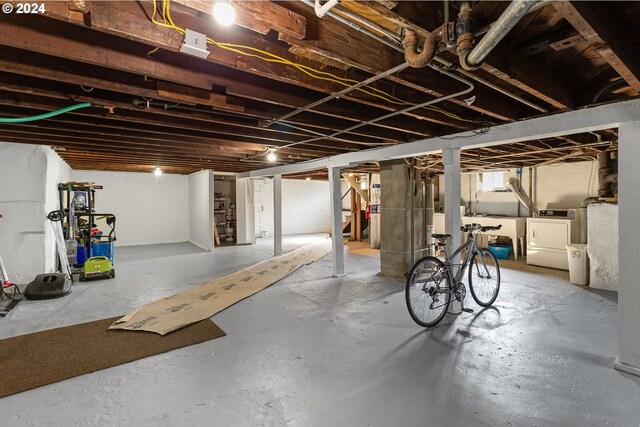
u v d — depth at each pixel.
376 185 8.05
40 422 1.76
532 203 6.76
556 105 2.21
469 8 1.29
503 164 6.30
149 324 3.07
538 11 1.41
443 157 3.41
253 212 9.13
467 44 1.30
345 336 2.86
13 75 1.94
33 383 2.12
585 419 1.78
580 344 2.70
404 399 1.97
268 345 2.69
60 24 1.45
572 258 4.61
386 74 1.78
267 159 5.48
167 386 2.10
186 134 3.43
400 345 2.68
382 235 5.18
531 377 2.20
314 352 2.56
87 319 3.25
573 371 2.28
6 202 4.32
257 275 5.11
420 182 5.09
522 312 3.46
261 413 1.84
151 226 9.01
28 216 4.43
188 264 6.09
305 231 11.77
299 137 3.76
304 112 2.80
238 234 8.83
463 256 3.69
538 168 6.69
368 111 2.73
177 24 1.40
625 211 2.22
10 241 4.34
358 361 2.42
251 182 9.08
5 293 3.84
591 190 6.00
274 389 2.07
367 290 4.32
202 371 2.28
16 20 1.34
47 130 3.28
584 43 1.64
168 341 2.75
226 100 2.31
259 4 1.28
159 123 2.83
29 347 2.63
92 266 4.80
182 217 9.51
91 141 3.90
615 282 4.22
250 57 1.66
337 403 1.93
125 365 2.36
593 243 4.39
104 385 2.11
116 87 1.92
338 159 4.88
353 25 1.41
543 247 5.70
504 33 1.16
